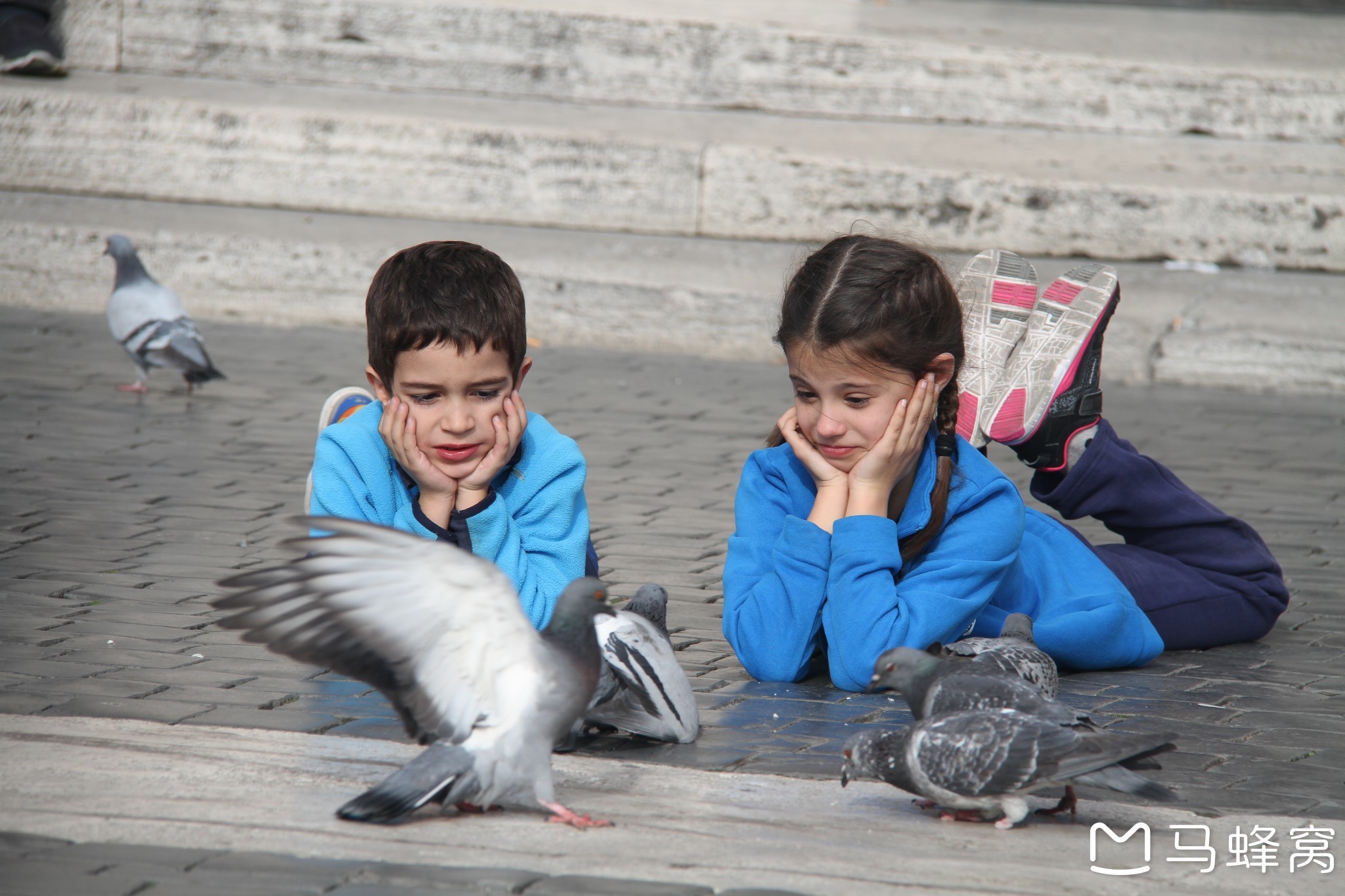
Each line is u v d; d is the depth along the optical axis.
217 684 6.17
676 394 13.70
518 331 6.11
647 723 5.52
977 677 4.93
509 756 4.30
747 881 4.11
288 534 8.73
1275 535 9.48
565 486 6.43
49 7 20.02
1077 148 18.56
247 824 4.47
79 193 18.31
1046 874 4.27
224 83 19.94
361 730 5.64
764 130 18.67
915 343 6.19
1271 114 19.33
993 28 21.53
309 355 14.76
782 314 6.49
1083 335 7.30
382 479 6.18
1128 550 7.51
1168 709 6.36
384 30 20.17
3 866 4.09
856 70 19.75
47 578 7.66
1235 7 26.75
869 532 6.31
